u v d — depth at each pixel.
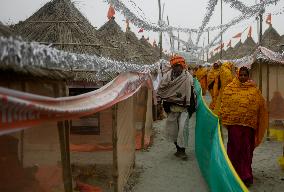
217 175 3.78
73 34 4.31
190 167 7.01
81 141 6.22
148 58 11.28
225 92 6.15
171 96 7.61
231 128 6.00
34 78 2.65
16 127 1.94
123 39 7.36
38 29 4.26
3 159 2.84
